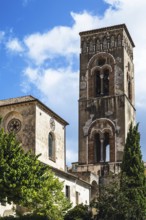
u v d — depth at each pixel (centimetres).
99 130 8381
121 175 5262
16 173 3875
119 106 8412
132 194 5109
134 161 5519
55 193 4572
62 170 6069
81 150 8381
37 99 5606
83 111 8612
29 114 5616
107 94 8675
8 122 5697
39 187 4131
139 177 5422
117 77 8619
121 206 4941
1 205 4509
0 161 3906
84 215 5219
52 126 6069
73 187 6178
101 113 8475
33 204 4281
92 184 7169
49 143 6025
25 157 4091
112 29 8925
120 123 8294
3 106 5703
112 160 8088
